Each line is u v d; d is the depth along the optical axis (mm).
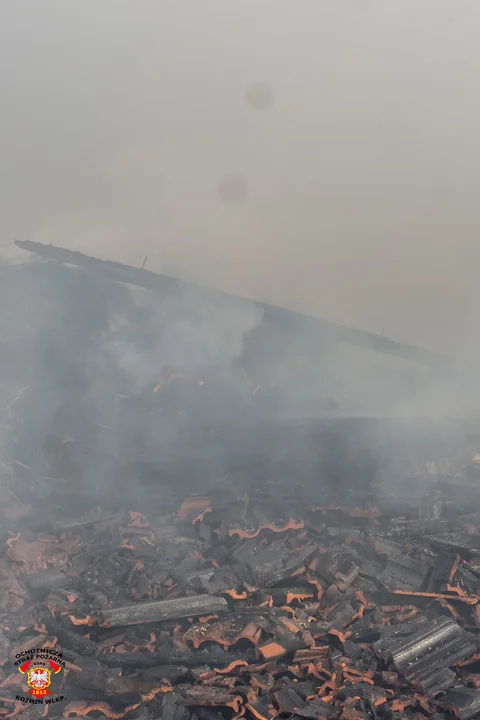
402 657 10156
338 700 9461
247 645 10703
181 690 9719
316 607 11648
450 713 9250
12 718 9312
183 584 12031
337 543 13586
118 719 9438
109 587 12031
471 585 11977
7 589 11984
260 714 9109
